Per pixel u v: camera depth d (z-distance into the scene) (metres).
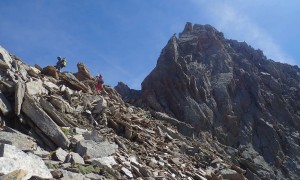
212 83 51.22
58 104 22.30
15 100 17.88
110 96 37.84
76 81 31.42
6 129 16.38
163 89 46.94
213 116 45.72
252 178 36.41
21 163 11.55
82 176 13.41
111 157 18.05
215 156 34.31
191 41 58.09
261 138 46.06
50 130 17.45
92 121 23.95
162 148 27.50
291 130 49.59
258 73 57.84
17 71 23.44
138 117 32.81
